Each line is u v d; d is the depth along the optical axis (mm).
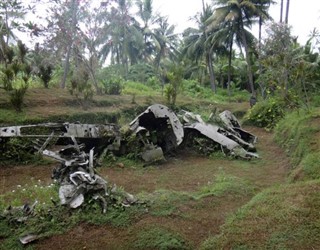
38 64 15922
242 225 4570
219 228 4695
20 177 7242
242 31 24031
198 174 7613
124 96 16328
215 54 30797
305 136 8352
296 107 11641
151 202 5316
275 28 16531
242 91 30000
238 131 11180
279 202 4996
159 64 33844
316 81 16984
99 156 8523
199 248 4277
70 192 5074
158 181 7098
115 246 4293
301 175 6418
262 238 4219
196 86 26984
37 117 10125
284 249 3969
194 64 34438
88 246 4297
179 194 5719
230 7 23469
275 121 13766
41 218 4730
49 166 8086
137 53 33406
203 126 9750
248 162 8703
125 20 17859
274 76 12945
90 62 16281
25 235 4418
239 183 6559
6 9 15695
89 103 13211
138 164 8359
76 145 6852
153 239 4383
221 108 18219
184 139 9789
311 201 4855
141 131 8773
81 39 15812
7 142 8188
